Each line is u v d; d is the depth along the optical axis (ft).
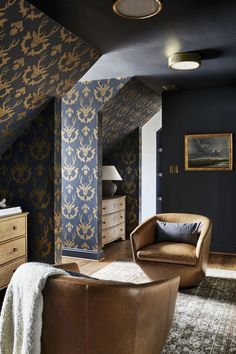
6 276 11.12
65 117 16.78
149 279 12.17
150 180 23.63
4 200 12.01
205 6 8.39
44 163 12.61
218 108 17.37
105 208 18.31
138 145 21.29
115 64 13.32
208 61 13.01
